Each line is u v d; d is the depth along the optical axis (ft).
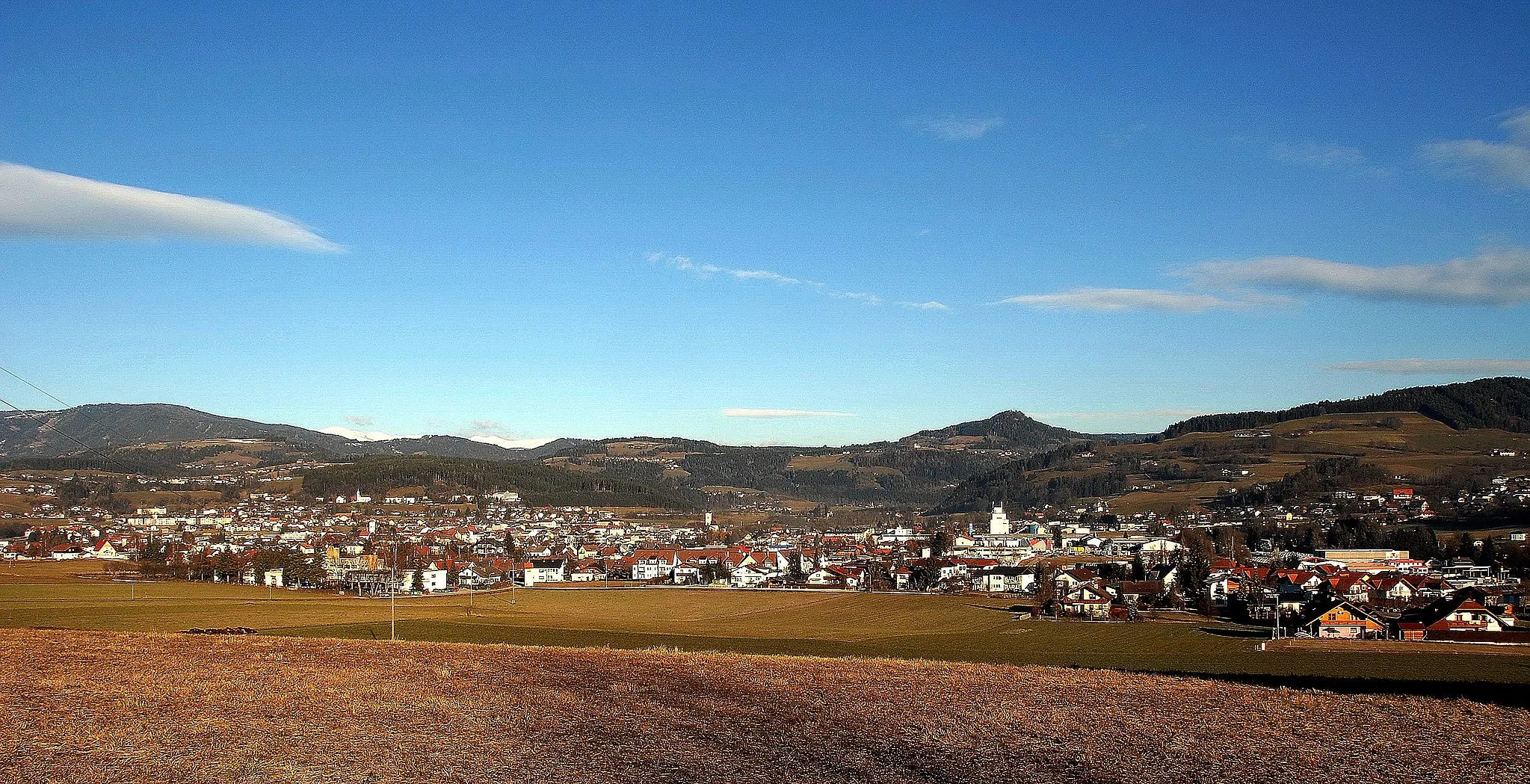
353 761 138.31
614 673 201.05
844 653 303.27
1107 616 425.69
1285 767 139.23
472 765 137.49
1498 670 268.82
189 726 154.71
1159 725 159.74
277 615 412.77
